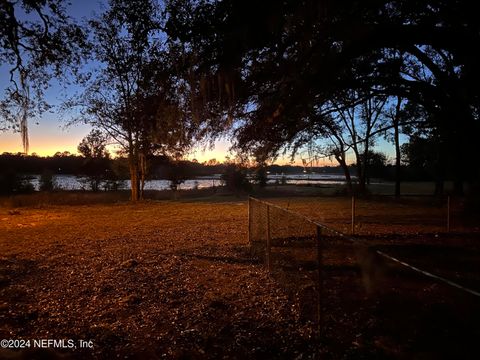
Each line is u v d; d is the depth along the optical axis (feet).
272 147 31.53
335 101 35.17
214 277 24.66
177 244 36.88
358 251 20.58
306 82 24.03
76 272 26.40
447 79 30.45
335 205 76.43
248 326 16.44
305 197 102.17
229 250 33.12
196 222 54.03
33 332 16.03
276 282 22.59
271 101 26.32
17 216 63.46
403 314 15.12
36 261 29.91
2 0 23.81
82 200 93.30
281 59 24.44
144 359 13.62
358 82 30.89
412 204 77.87
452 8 23.48
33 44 27.04
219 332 15.92
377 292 17.24
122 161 97.30
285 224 40.88
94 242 38.65
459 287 8.11
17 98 28.02
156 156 91.40
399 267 23.08
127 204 85.92
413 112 53.78
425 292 18.17
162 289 22.24
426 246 32.50
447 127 33.30
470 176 61.87
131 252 33.14
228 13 22.11
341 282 20.89
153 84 26.84
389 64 33.24
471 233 39.88
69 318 17.78
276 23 21.17
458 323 13.20
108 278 24.64
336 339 14.32
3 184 128.77
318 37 23.25
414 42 23.61
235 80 25.13
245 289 21.83
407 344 12.76
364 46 23.50
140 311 18.65
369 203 81.25
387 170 196.95
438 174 97.60
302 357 13.41
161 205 83.51
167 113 27.09
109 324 17.02
